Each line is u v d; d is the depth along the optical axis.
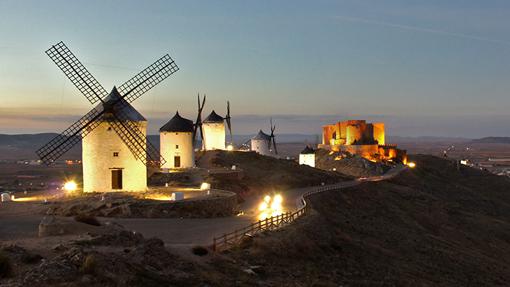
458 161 154.75
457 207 86.06
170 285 21.70
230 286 23.64
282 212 50.00
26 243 25.38
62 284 18.72
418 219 70.69
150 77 60.00
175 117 82.25
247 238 33.16
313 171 95.31
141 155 55.53
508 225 79.25
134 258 23.42
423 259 44.12
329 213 56.53
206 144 104.38
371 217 62.94
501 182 134.38
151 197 50.03
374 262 37.88
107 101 54.47
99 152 54.00
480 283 39.47
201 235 35.97
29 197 54.53
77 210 44.59
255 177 80.50
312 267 31.73
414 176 117.56
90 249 23.41
